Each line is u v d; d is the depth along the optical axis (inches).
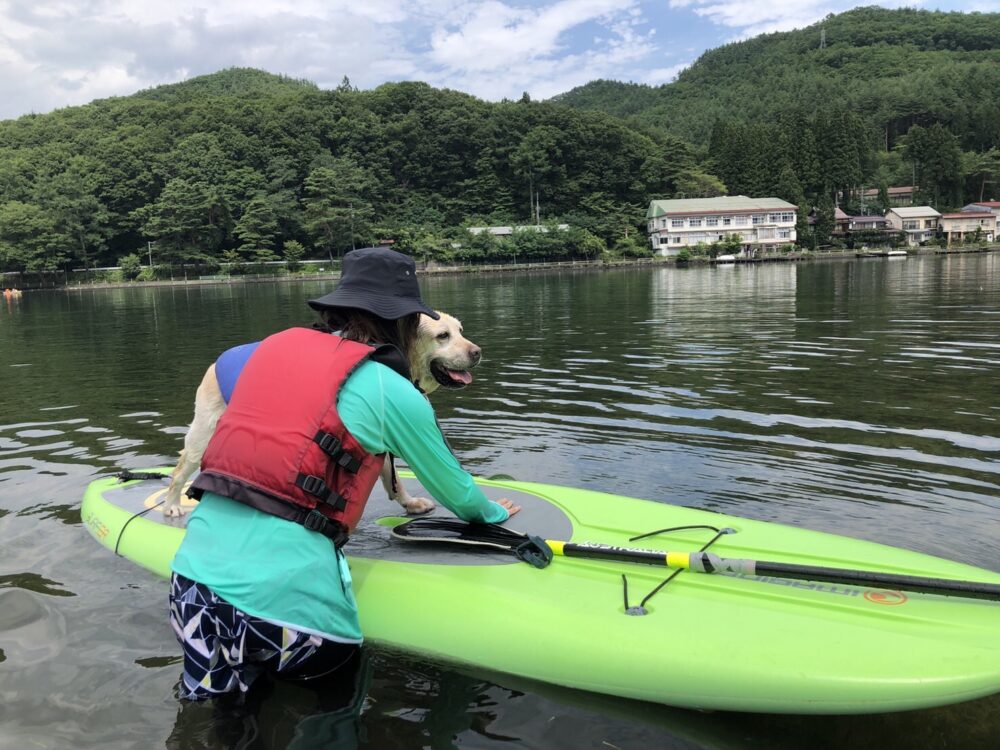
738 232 3314.5
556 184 3693.4
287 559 90.1
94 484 176.6
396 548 127.6
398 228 3245.6
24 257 2645.2
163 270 2800.2
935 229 3713.1
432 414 103.7
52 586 130.6
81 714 93.4
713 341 462.9
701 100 6884.8
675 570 113.0
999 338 421.4
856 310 642.8
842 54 7194.9
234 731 89.5
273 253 2970.0
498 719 91.7
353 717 92.0
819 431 231.1
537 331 566.9
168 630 115.1
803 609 100.3
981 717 92.7
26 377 386.0
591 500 148.8
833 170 3759.8
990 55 6776.6
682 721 91.3
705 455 209.8
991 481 179.0
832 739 88.5
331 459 93.2
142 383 356.5
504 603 106.6
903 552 119.6
